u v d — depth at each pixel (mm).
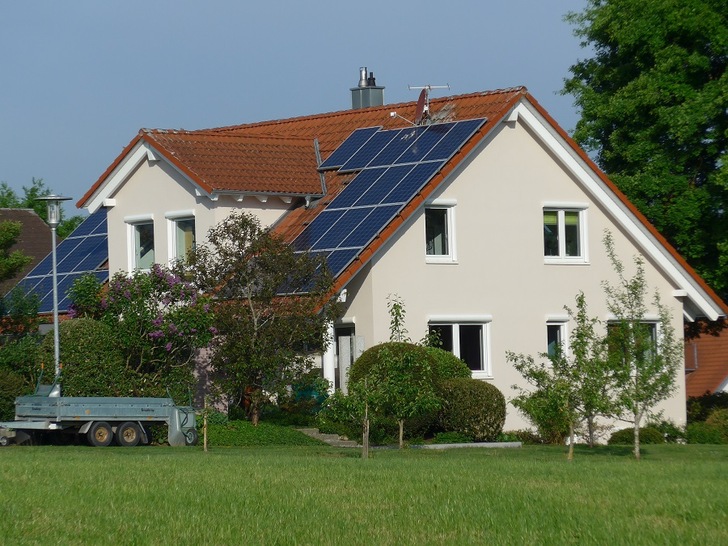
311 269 32656
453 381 32500
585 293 40125
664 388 25984
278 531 14367
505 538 14008
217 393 32094
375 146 40344
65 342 31797
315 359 34781
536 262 39062
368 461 23000
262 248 32375
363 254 34312
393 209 35438
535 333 38844
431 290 36500
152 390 31875
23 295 38844
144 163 39594
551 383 25797
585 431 34875
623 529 14539
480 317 37469
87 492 17312
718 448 30891
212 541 13781
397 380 25891
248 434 30375
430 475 19844
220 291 32531
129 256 40188
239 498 16797
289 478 19156
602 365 25406
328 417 26625
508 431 35969
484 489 17922
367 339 35281
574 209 40156
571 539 13961
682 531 14422
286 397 32969
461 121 38469
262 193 37688
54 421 28469
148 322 31922
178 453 25859
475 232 37688
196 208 37844
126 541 13773
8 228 45812
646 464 23000
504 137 38562
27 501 16422
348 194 38062
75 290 35500
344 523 14906
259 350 31672
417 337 36000
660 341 27281
